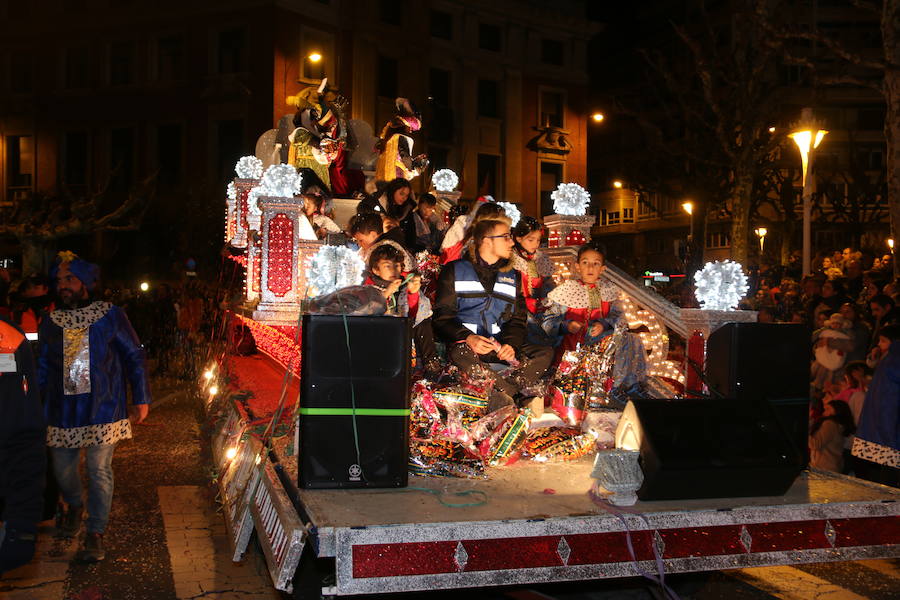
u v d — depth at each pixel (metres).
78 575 5.22
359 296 4.50
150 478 7.88
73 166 33.78
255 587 5.07
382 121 33.34
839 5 48.50
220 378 8.52
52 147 33.78
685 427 4.22
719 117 20.91
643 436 4.13
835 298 9.99
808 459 5.27
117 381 5.47
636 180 38.44
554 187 39.34
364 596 4.75
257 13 30.09
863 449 5.87
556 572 3.75
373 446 4.23
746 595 5.13
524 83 38.34
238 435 6.05
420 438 4.80
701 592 5.18
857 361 7.16
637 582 5.30
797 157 41.59
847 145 49.84
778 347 5.26
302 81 30.72
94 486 5.44
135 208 31.39
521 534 3.71
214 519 6.54
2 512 3.34
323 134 10.37
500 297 5.29
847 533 4.21
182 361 16.02
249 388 7.34
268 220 8.28
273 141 12.52
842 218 44.47
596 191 60.38
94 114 33.09
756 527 4.08
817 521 4.17
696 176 33.44
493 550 3.68
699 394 5.58
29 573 5.23
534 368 5.61
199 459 8.63
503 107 37.66
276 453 5.04
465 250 5.46
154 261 31.38
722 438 4.23
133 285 30.80
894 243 12.50
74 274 5.36
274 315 8.14
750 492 4.25
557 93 39.41
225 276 14.27
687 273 28.59
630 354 6.58
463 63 36.38
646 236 57.84
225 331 10.70
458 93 36.34
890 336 5.86
